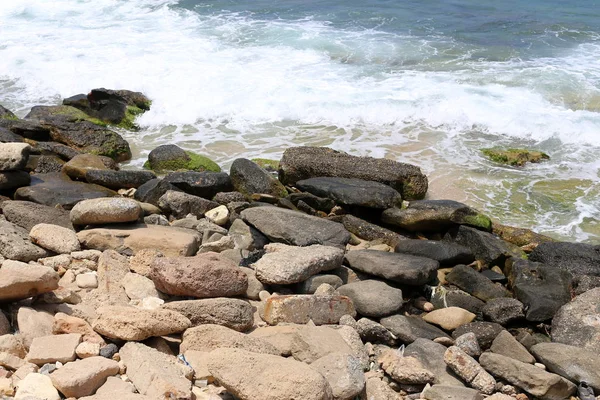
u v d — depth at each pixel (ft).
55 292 21.04
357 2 71.87
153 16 69.00
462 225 30.86
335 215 32.58
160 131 45.47
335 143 42.52
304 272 23.89
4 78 54.75
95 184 33.86
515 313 24.38
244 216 29.32
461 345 21.76
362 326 22.16
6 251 23.73
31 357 18.02
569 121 43.86
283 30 62.49
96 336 19.20
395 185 35.01
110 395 16.21
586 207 35.09
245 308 21.20
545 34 60.64
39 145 38.47
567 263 28.37
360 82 50.60
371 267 25.63
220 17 67.72
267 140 43.21
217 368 17.22
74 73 53.93
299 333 20.25
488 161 40.19
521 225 33.42
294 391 16.22
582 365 20.59
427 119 45.60
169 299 22.63
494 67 53.11
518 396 19.89
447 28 62.69
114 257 24.18
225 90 49.47
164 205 30.99
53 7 72.69
